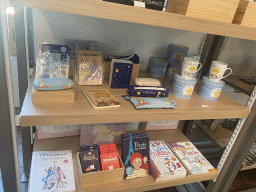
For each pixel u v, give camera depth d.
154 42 1.35
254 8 0.85
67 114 0.74
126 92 1.03
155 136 1.38
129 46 1.31
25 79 1.22
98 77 1.04
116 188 0.97
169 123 1.46
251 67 1.71
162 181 1.07
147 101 0.93
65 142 1.16
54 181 0.91
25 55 1.16
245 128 1.18
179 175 1.11
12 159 0.81
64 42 1.13
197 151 1.32
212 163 1.58
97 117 0.79
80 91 0.96
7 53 0.65
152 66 1.32
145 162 1.08
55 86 0.79
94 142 1.15
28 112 0.72
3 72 0.66
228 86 1.60
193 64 1.01
